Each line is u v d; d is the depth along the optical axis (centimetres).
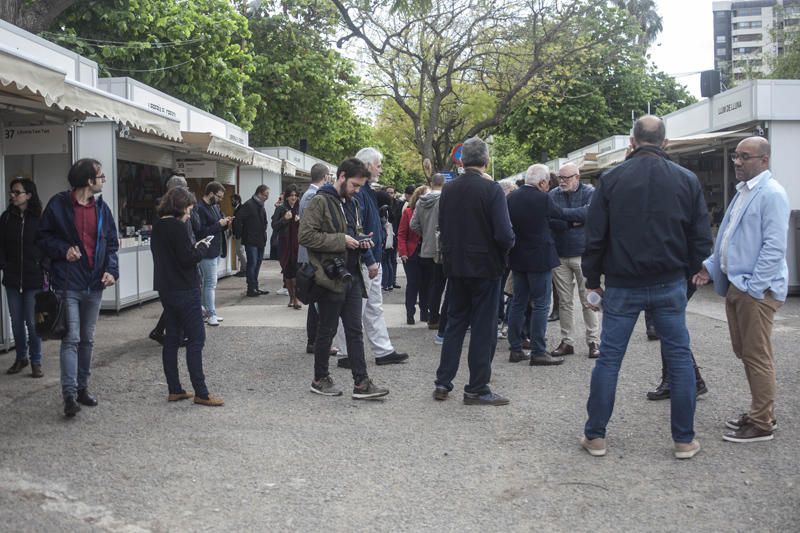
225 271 1922
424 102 2798
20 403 645
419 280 1080
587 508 420
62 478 467
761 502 423
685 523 399
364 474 475
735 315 541
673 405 498
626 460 496
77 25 2155
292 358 835
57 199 609
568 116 3850
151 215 1495
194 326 635
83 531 392
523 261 771
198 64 2319
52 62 1040
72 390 599
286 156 2794
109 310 1209
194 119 1691
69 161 1096
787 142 1327
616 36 2434
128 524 400
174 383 649
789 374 724
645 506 422
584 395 663
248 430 567
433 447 526
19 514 412
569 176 813
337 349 855
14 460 500
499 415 604
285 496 440
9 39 930
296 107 3284
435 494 442
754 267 520
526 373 751
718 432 551
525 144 4053
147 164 1473
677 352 496
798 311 1140
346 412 615
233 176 1889
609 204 501
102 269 624
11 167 1071
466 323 643
